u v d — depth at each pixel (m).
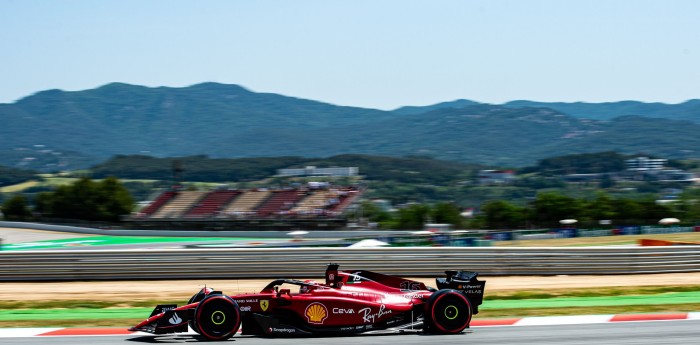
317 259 32.66
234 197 138.25
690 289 29.17
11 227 102.25
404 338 17.75
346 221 98.56
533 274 33.28
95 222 98.94
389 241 57.41
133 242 83.25
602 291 28.52
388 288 18.77
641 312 22.92
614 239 75.88
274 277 32.50
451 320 18.27
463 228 99.94
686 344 17.08
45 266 31.69
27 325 20.98
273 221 95.00
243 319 17.81
